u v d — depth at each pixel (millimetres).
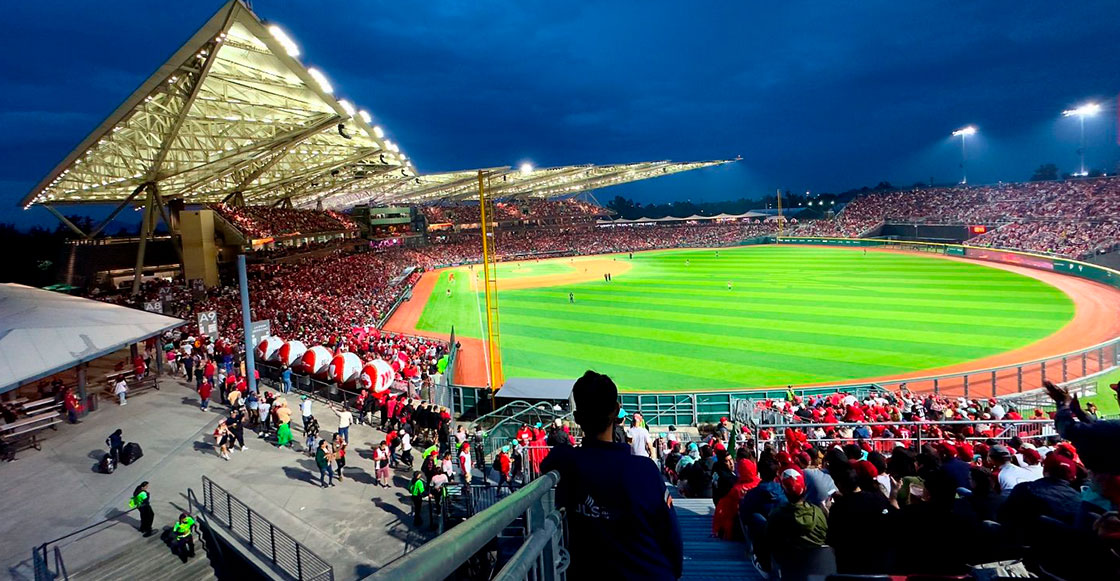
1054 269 61188
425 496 15062
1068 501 4551
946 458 8734
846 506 4961
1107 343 26156
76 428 20797
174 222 61406
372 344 30750
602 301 54594
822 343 35000
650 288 61812
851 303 47531
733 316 44250
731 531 7648
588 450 3010
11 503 15352
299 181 75688
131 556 13195
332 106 37312
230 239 63938
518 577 1947
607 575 2820
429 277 83000
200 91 35312
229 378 23688
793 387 25188
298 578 12539
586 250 119250
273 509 15352
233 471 17453
